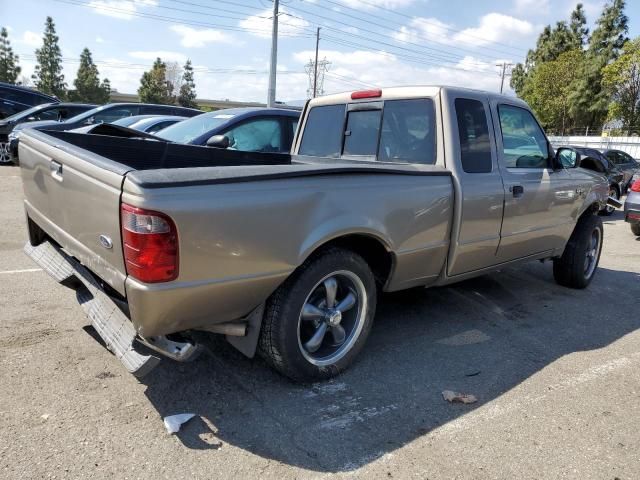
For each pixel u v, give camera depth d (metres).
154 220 2.35
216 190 2.54
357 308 3.45
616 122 47.50
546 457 2.62
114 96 90.69
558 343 4.12
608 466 2.57
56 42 73.25
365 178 3.21
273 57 26.62
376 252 3.60
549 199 4.74
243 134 6.85
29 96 16.27
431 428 2.85
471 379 3.45
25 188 3.86
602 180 5.79
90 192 2.70
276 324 3.00
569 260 5.50
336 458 2.56
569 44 61.69
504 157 4.28
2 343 3.55
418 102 4.04
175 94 78.88
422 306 4.85
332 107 4.82
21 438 2.56
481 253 4.15
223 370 3.36
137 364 2.46
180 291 2.48
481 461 2.58
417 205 3.52
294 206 2.83
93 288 2.93
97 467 2.39
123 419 2.77
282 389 3.18
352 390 3.23
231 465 2.46
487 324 4.48
